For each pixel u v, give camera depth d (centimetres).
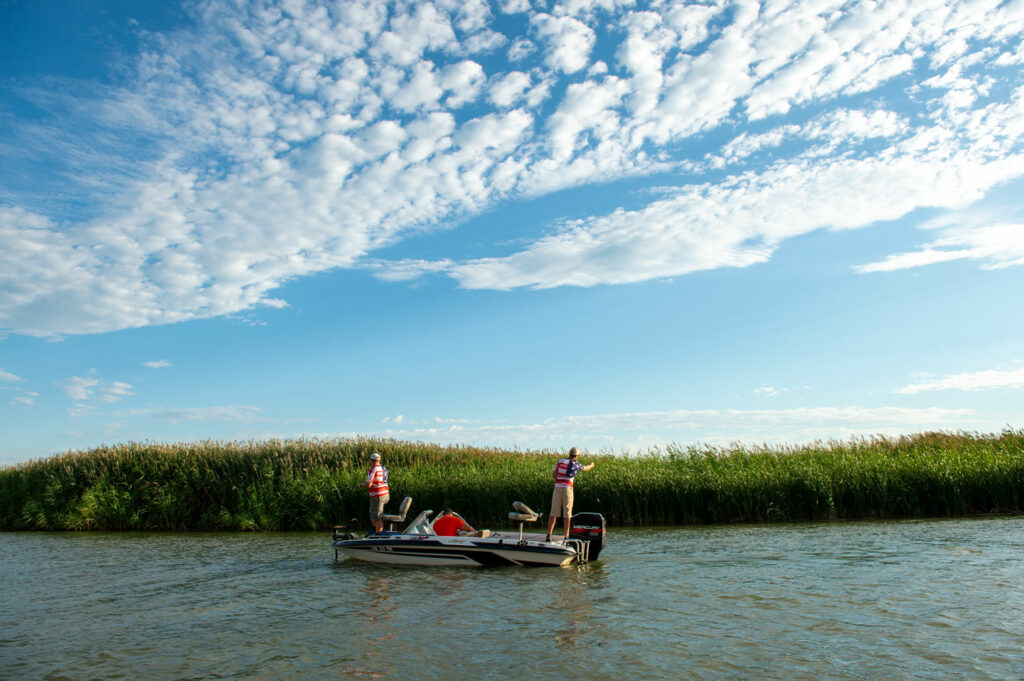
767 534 1805
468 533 1555
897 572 1209
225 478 2552
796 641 819
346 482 2412
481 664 759
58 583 1343
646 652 788
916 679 682
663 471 2280
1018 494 2142
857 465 2227
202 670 768
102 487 2533
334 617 1003
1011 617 890
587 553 1429
